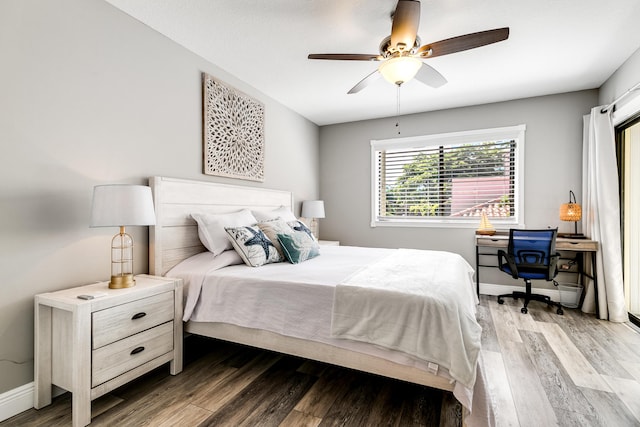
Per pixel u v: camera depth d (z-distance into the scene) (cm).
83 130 187
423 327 145
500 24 220
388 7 203
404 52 204
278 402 167
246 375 196
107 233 201
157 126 233
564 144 353
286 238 251
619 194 304
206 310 202
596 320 292
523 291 372
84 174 188
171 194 235
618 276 289
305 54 266
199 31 233
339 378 193
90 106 191
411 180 439
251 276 197
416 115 426
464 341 138
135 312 170
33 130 165
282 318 179
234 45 252
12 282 157
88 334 148
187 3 200
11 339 156
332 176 481
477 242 360
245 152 320
